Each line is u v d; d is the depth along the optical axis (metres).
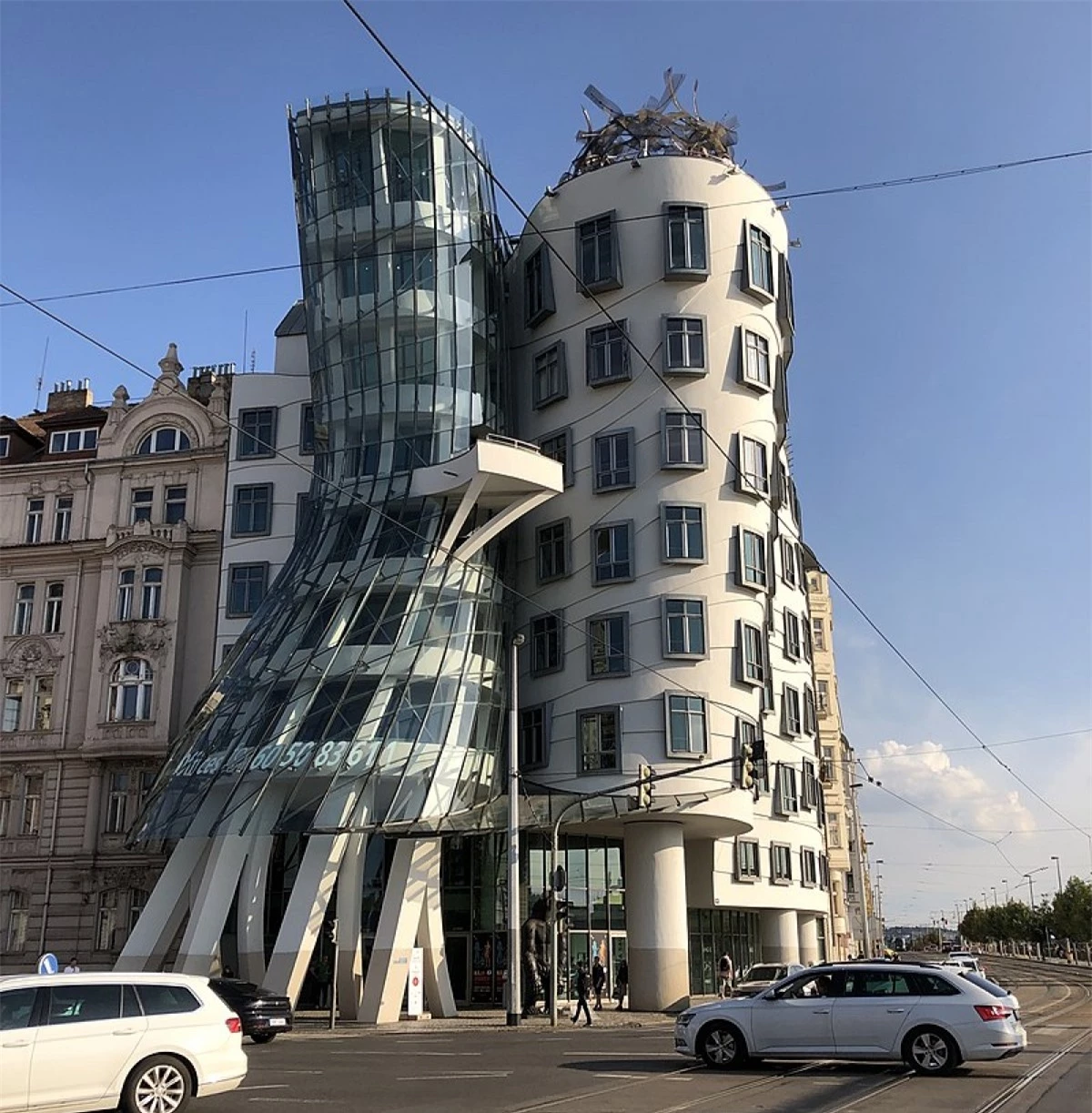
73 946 48.38
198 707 42.62
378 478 44.47
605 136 49.31
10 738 51.34
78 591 52.91
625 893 41.50
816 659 78.81
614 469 44.00
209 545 52.44
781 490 48.75
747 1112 13.88
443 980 37.25
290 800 37.03
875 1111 13.81
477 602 42.69
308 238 48.28
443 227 47.41
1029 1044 23.45
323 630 40.28
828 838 74.06
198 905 37.03
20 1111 13.13
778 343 48.59
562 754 42.09
